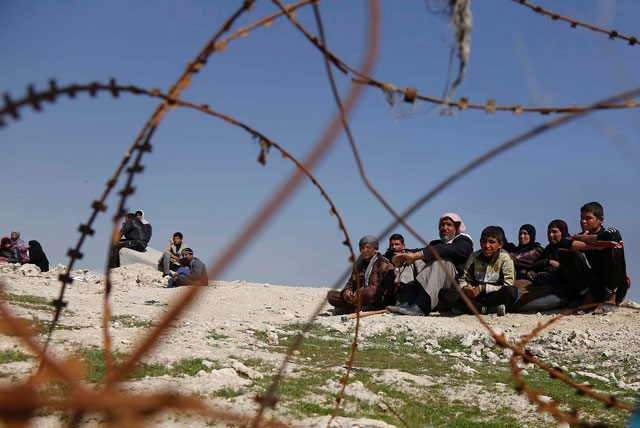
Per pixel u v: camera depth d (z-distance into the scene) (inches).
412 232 52.1
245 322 385.4
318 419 166.9
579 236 398.0
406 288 444.8
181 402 35.9
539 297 413.7
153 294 510.0
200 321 356.5
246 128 52.3
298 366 254.2
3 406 30.4
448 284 434.3
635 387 260.1
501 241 422.6
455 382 252.7
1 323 36.6
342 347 324.2
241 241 29.2
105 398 34.3
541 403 85.3
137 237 787.4
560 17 66.8
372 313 438.6
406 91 54.8
